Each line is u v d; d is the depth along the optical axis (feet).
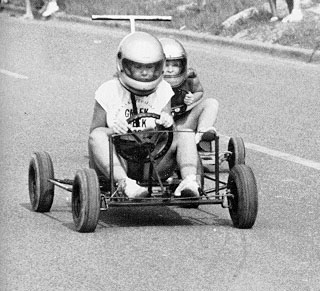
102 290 25.55
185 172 31.17
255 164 41.37
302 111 53.98
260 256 28.43
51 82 64.59
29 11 104.83
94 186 29.81
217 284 26.09
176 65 37.63
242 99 57.88
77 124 50.67
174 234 30.55
